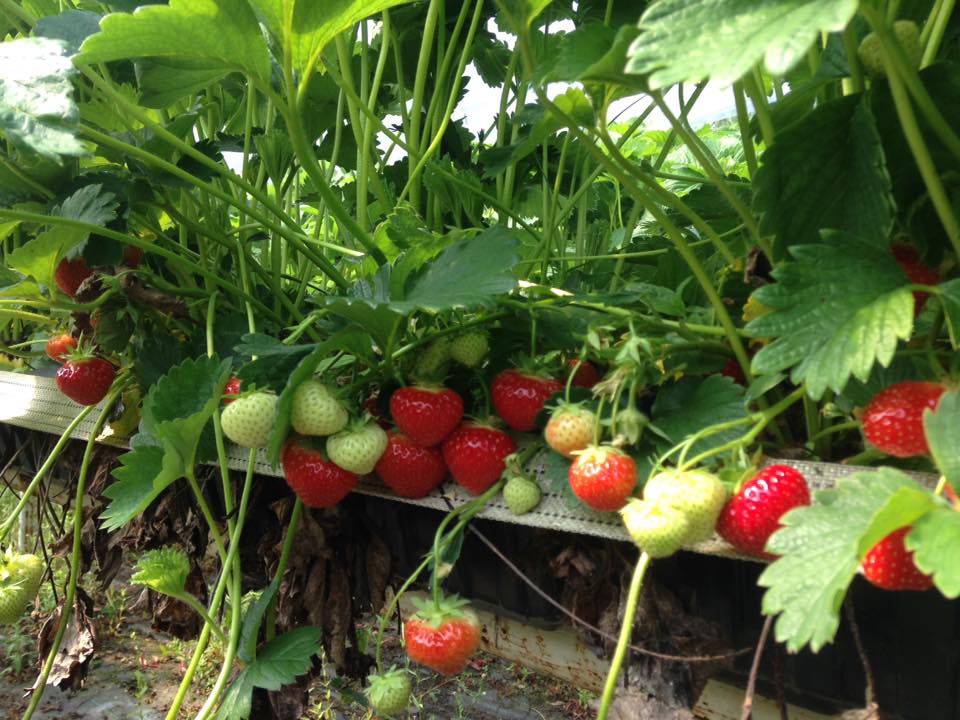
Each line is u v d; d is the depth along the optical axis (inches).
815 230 11.8
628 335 14.9
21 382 27.9
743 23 7.3
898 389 10.5
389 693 14.4
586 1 22.8
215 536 17.3
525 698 32.7
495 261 14.2
